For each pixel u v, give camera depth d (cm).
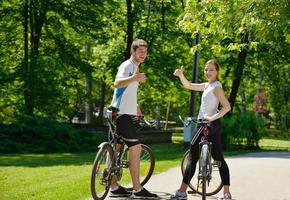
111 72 3738
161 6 3525
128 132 899
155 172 1278
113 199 909
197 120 888
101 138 2631
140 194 914
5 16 3253
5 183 1151
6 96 3061
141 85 3647
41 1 3152
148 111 5694
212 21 1177
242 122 2467
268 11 1013
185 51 3569
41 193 980
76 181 1123
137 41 912
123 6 3678
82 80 3447
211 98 891
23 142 2419
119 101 902
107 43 3594
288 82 4359
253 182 1144
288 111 5009
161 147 2720
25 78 2981
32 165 1644
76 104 3422
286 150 2572
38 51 3209
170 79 3538
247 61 3041
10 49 3359
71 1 3225
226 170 902
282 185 1112
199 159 862
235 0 1066
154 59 3475
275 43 1337
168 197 943
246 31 1173
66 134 2494
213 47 1359
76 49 3312
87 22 3216
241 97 4944
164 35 3494
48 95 3008
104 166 880
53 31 3288
